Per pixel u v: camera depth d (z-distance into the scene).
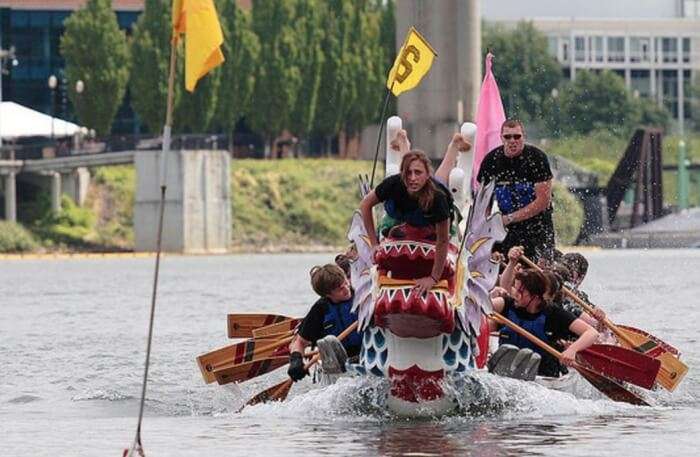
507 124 51.03
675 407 46.62
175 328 85.75
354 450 38.03
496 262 44.06
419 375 43.22
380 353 43.72
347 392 44.50
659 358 48.38
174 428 42.94
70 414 48.03
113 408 49.75
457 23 164.75
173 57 36.78
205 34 36.44
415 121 165.62
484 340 45.47
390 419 43.53
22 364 64.75
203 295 124.75
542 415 44.12
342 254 49.03
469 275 43.59
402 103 166.38
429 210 41.53
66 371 61.72
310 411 44.84
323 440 39.75
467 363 43.75
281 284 144.75
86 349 72.00
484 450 37.75
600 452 37.41
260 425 42.97
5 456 38.19
